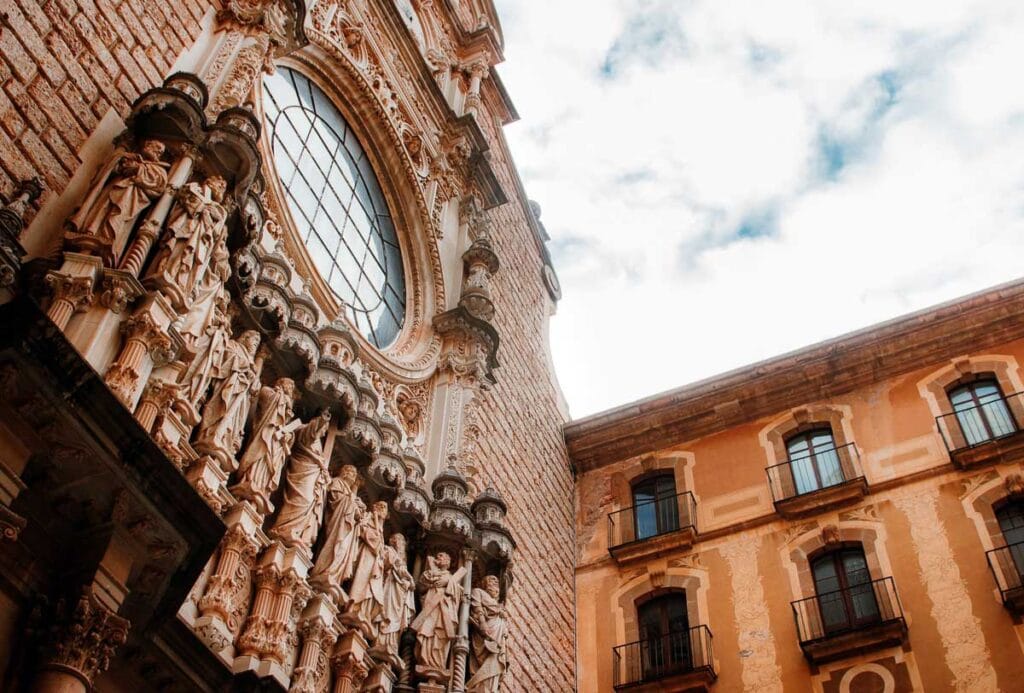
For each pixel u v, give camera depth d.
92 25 13.62
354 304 20.53
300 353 15.59
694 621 25.48
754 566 25.97
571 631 26.11
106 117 13.30
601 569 27.78
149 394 11.50
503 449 24.84
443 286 23.39
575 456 30.78
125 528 10.20
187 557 10.70
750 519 27.00
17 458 9.46
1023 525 23.89
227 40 16.31
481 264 24.11
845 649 22.98
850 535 25.28
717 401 29.97
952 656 22.14
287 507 14.30
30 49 12.46
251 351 14.49
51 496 9.94
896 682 22.19
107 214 11.80
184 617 11.88
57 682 9.24
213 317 13.16
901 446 26.58
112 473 9.91
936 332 28.12
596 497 29.73
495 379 23.31
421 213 23.62
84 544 10.04
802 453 28.12
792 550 25.77
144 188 12.23
